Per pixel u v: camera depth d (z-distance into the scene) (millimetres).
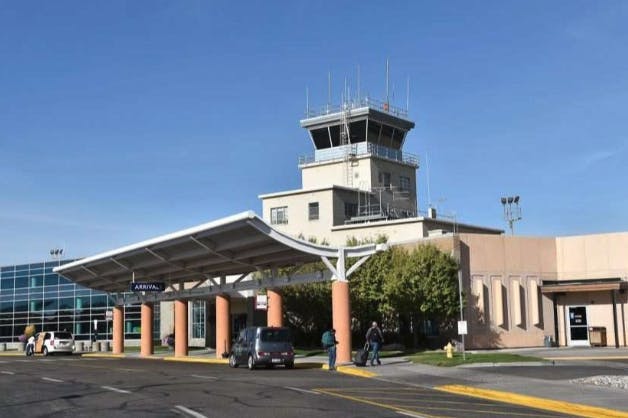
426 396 19047
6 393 20453
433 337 42156
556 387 20234
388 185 80125
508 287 42438
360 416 14383
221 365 35625
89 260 49375
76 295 76000
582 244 43312
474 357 31719
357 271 42375
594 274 42719
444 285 40062
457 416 14570
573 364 29453
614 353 35406
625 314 41531
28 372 30297
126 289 56281
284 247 34062
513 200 73688
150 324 51562
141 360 43000
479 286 41469
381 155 80562
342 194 70688
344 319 33562
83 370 31344
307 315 47344
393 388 21438
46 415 15172
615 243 42531
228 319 42656
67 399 18547
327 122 81938
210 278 43688
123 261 46750
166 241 38656
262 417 14336
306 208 70562
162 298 49094
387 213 76625
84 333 74750
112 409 16062
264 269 40625
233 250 37594
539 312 42844
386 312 42062
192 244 38000
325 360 35312
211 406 16344
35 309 78875
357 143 80375
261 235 32938
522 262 43031
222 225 33438
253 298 49750
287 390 20391
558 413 15727
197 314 64938
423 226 61469
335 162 80000
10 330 80438
